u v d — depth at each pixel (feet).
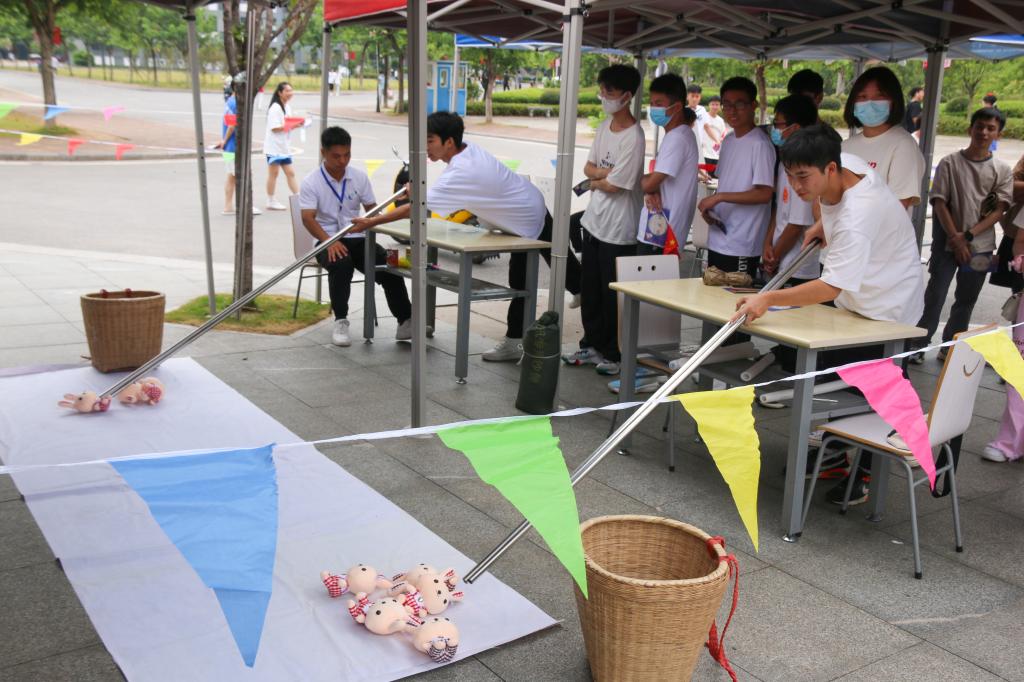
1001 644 9.92
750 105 16.85
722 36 24.40
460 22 22.89
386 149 68.49
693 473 14.43
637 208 18.88
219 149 63.77
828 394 13.34
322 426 15.61
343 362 19.49
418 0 13.01
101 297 18.01
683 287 14.73
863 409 12.78
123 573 10.33
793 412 11.93
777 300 11.96
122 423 15.07
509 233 19.75
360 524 11.90
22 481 12.62
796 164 11.90
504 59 101.91
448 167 18.80
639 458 14.97
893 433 11.76
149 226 35.68
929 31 20.40
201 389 17.07
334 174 20.57
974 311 26.45
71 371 17.61
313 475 13.44
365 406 16.75
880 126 15.15
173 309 22.79
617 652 8.21
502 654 9.28
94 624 9.33
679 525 9.05
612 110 18.45
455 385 18.28
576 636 9.68
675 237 18.07
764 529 12.54
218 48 144.56
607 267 19.02
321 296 24.86
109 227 35.01
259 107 99.96
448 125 18.54
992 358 10.66
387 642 9.26
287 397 17.04
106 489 12.46
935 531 12.75
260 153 64.34
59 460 13.41
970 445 16.17
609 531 9.20
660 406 17.47
